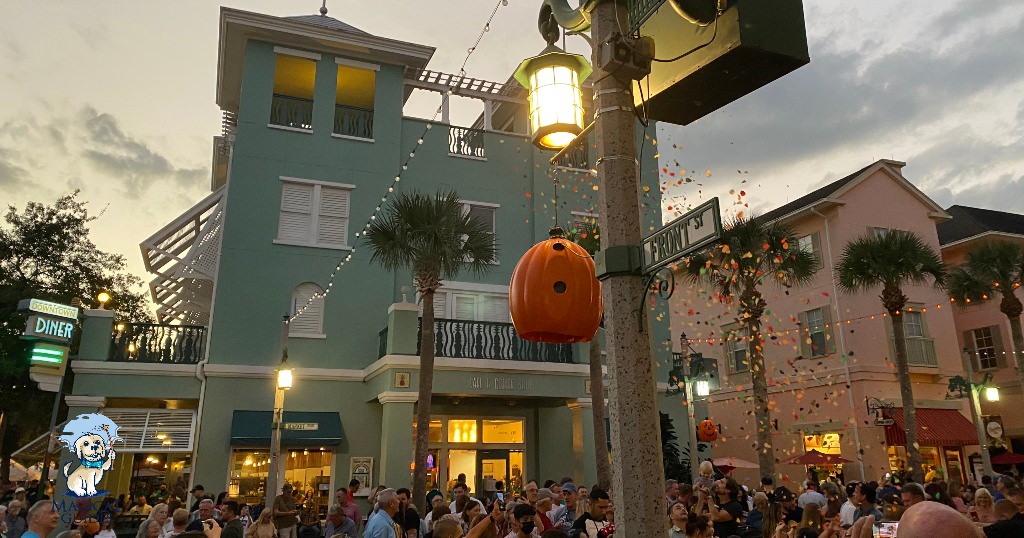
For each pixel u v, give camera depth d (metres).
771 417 25.17
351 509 11.05
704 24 2.79
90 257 22.86
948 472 23.22
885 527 2.86
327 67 20.19
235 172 18.59
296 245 18.62
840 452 22.56
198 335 17.77
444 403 18.42
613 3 3.24
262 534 10.12
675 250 2.71
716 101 3.14
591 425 17.36
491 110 21.75
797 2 2.82
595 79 3.21
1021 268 22.06
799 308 24.81
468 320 17.56
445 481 18.00
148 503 16.67
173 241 19.14
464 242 15.41
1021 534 3.46
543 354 17.50
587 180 21.53
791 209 26.92
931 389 23.73
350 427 17.70
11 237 21.50
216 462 16.52
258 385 17.36
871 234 24.27
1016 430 24.58
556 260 3.48
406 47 20.41
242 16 18.94
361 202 19.50
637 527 2.62
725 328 26.77
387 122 20.38
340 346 18.31
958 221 28.83
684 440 20.12
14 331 18.83
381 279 19.16
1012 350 25.31
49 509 5.62
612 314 2.92
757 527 8.14
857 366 22.39
